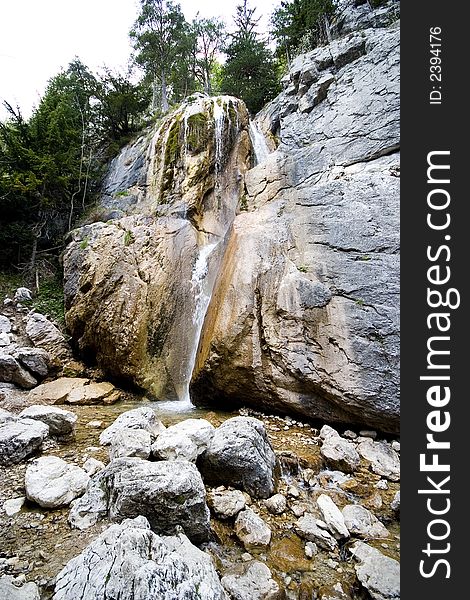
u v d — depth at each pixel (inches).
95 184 639.1
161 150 539.2
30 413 221.8
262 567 121.8
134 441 172.4
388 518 154.3
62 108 603.5
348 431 231.0
